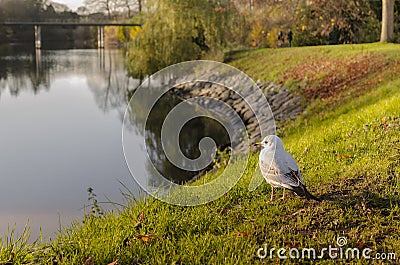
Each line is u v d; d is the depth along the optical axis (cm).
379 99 1436
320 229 553
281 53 2794
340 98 1647
